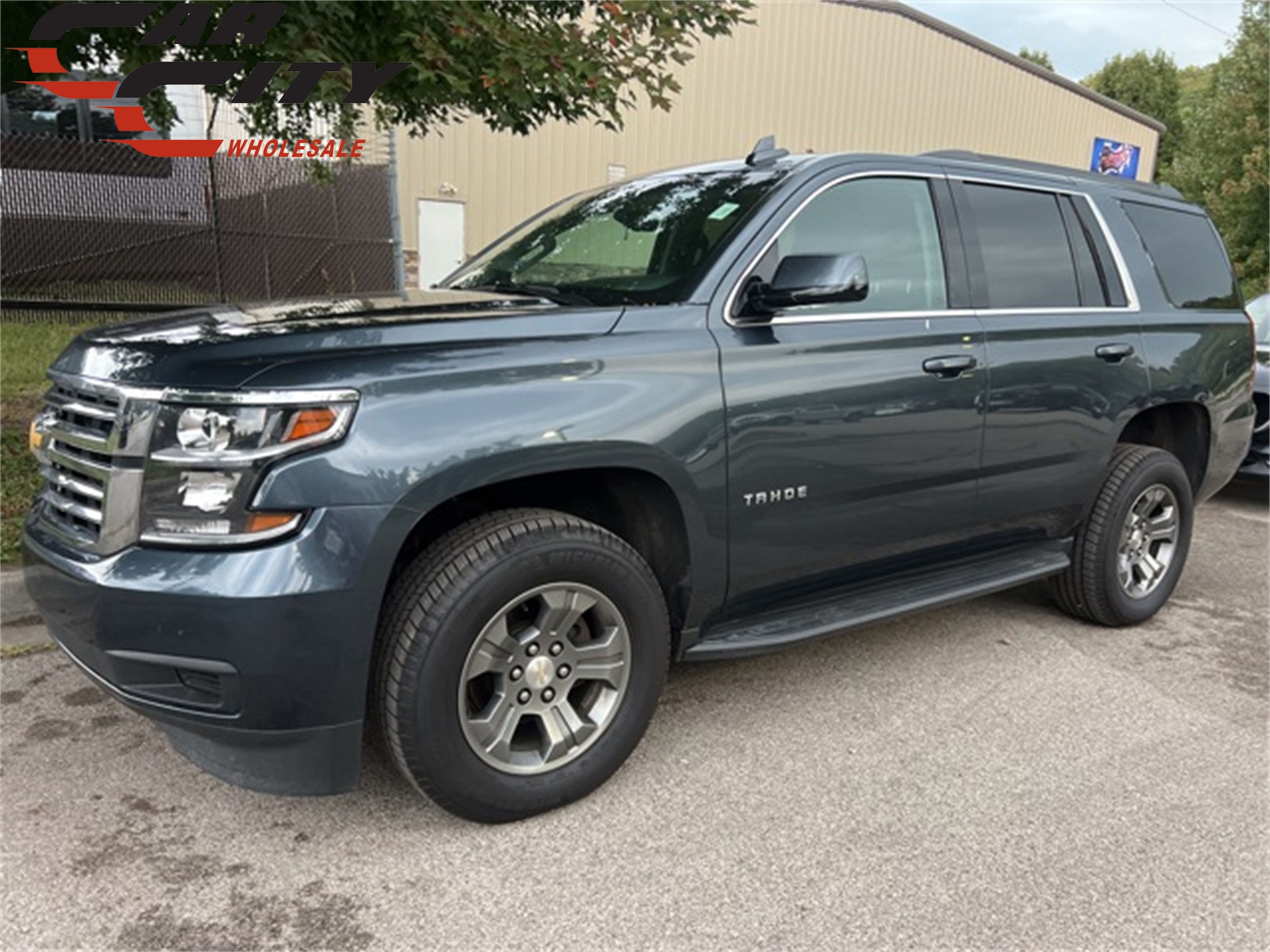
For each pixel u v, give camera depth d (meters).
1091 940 2.37
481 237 14.32
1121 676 3.94
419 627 2.50
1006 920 2.43
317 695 2.37
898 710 3.57
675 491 2.87
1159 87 57.50
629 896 2.48
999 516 3.84
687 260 3.18
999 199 3.91
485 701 2.76
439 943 2.30
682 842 2.71
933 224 3.65
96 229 10.77
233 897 2.44
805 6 17.00
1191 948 2.35
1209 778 3.15
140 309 10.53
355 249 12.40
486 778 2.66
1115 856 2.71
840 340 3.23
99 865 2.54
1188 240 4.75
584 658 2.83
